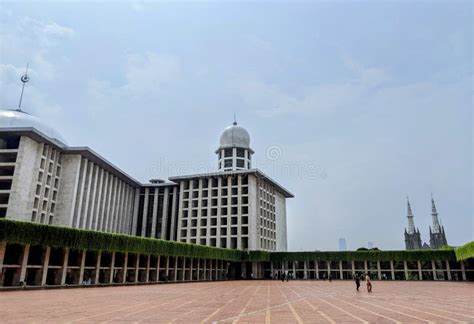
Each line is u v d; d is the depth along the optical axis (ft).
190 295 102.53
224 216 304.30
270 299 91.30
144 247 174.50
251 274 280.92
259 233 305.94
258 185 317.42
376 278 269.44
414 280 255.91
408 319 55.42
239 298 93.61
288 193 385.50
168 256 197.57
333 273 279.49
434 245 497.46
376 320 54.03
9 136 205.87
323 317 57.00
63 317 54.24
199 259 234.17
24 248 123.75
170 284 176.86
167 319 53.01
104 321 50.44
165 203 325.62
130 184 310.86
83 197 236.84
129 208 310.65
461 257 226.79
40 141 211.41
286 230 390.83
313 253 279.08
